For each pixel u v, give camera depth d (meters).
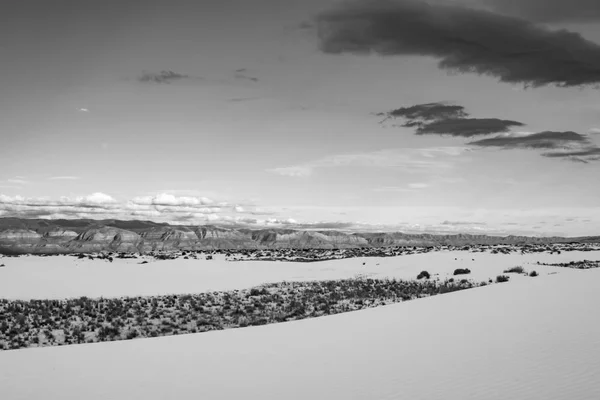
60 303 37.31
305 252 138.75
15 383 12.23
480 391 9.44
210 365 13.58
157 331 27.20
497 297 23.14
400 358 12.90
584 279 28.11
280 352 14.92
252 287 49.62
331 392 10.26
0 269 60.59
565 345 12.46
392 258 80.69
